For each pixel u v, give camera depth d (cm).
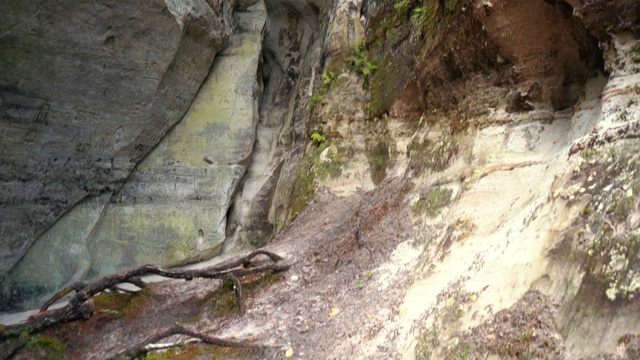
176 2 734
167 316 513
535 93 433
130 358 400
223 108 967
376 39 856
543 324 238
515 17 415
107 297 539
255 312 485
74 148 726
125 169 809
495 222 375
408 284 405
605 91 320
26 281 680
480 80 501
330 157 826
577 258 246
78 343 463
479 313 283
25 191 670
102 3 639
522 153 423
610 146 285
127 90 748
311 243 638
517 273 282
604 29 335
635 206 235
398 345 329
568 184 298
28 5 577
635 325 196
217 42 902
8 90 620
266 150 1084
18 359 425
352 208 695
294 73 1174
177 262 862
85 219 759
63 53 644
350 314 409
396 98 726
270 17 1195
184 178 900
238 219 983
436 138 580
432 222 475
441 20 568
